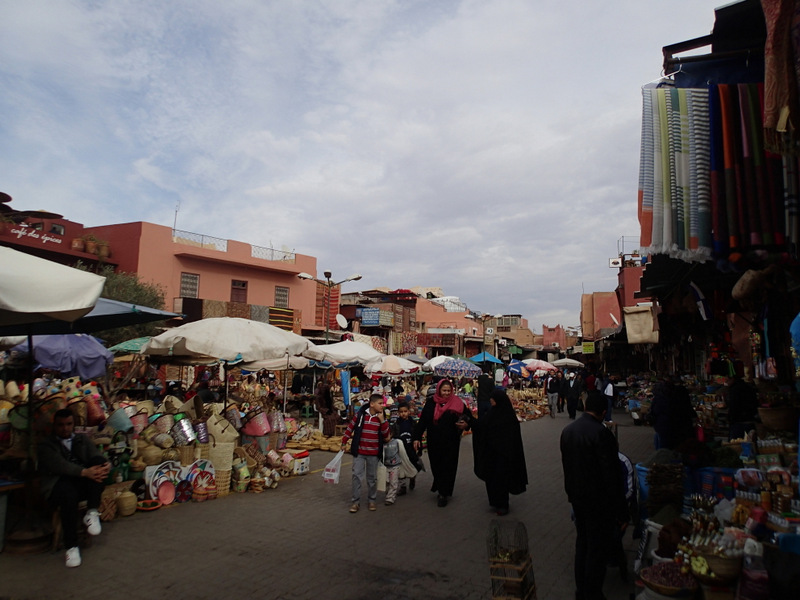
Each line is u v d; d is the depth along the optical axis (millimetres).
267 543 5789
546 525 6652
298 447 12906
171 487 7461
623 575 4805
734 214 3934
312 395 20312
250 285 29250
